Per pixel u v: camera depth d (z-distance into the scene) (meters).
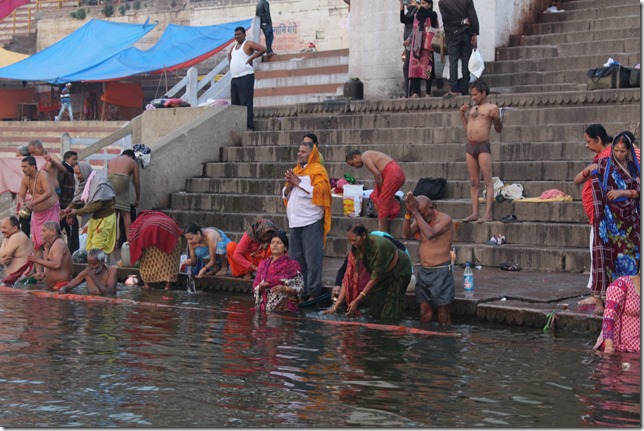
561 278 10.14
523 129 13.23
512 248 10.95
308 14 31.52
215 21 33.72
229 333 8.24
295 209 10.05
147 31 30.70
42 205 12.52
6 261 12.04
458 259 11.31
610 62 13.61
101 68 28.91
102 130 26.84
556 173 12.23
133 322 8.79
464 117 11.68
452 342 7.86
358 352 7.43
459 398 6.02
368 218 12.38
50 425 5.37
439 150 13.53
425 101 14.77
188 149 15.06
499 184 11.90
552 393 6.15
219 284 11.06
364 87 17.36
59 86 33.31
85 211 12.48
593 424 5.45
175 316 9.20
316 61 20.25
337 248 12.33
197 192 14.88
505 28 16.77
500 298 9.09
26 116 34.00
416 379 6.52
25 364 6.87
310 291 10.02
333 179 13.41
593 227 8.22
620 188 8.01
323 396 6.05
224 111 15.59
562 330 8.30
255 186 14.27
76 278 10.91
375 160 11.75
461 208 12.03
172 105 17.25
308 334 8.22
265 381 6.43
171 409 5.71
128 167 13.65
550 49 16.08
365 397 6.03
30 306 9.82
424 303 9.00
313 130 15.06
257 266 10.86
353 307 9.26
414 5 15.82
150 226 11.35
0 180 16.33
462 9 14.52
